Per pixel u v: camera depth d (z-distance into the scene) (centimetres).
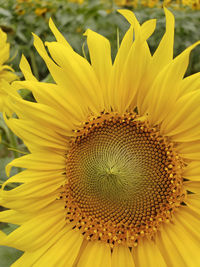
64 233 38
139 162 36
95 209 37
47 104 36
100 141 37
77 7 98
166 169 35
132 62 34
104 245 37
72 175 38
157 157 36
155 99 35
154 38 80
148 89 36
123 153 37
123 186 36
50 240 37
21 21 103
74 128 38
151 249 35
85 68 36
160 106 35
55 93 36
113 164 36
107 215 37
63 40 37
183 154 35
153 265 34
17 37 102
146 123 36
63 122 37
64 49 36
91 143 38
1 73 54
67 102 37
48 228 37
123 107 37
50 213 38
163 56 35
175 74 34
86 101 37
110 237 37
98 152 37
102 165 37
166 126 36
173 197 35
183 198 35
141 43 34
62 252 37
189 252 34
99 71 36
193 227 34
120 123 37
